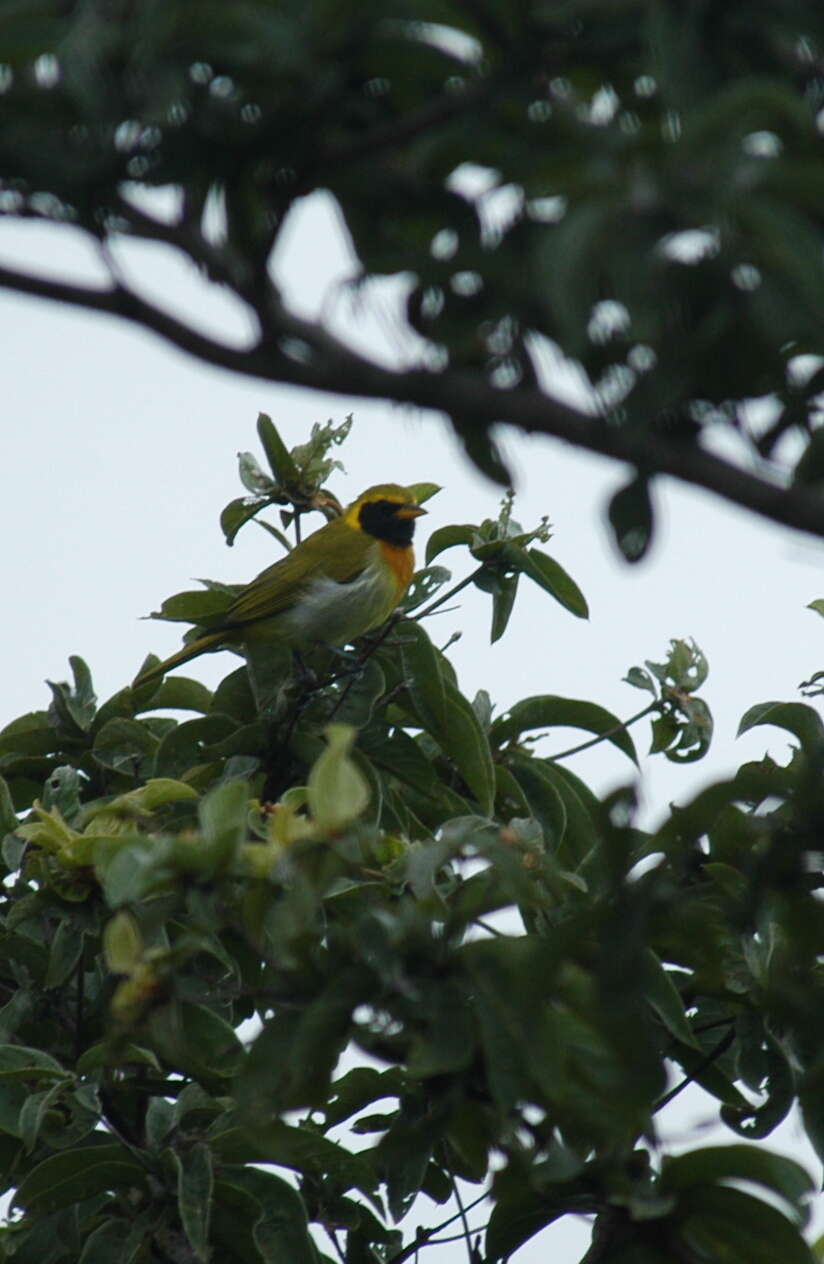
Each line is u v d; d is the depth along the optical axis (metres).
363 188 5.75
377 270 5.68
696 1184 6.63
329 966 6.23
